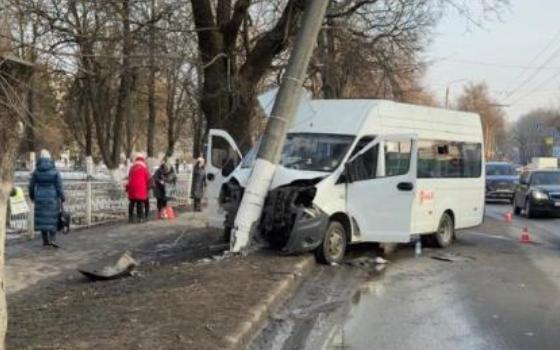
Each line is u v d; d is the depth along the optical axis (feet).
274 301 28.76
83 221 61.41
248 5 61.16
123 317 24.64
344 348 23.11
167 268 37.45
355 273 38.40
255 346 23.09
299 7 57.88
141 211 65.82
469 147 53.88
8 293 32.99
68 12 34.12
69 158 241.55
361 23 78.13
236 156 47.60
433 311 29.01
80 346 20.72
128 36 39.42
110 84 120.98
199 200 78.07
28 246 48.49
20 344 21.17
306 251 40.14
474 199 54.24
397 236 42.75
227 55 59.93
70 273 38.24
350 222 41.65
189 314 25.00
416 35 81.87
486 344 23.84
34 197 48.03
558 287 35.01
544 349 23.32
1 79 24.94
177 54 43.78
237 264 36.45
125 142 178.70
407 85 109.50
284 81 40.57
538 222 76.48
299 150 43.16
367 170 42.32
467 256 46.14
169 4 45.70
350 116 43.88
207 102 61.67
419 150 47.73
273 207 40.22
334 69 80.07
